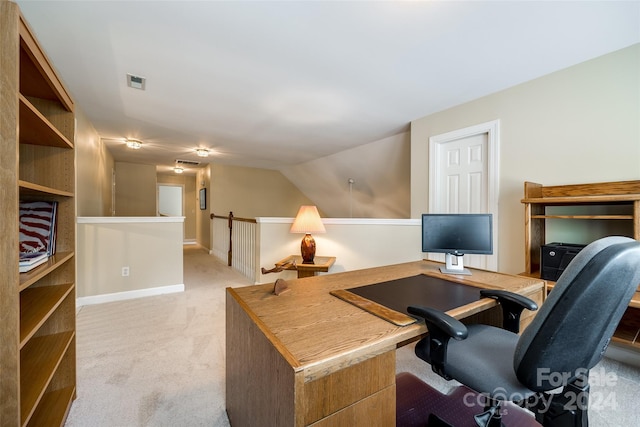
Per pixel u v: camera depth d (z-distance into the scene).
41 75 1.13
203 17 1.52
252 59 1.95
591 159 1.96
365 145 4.28
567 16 1.51
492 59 1.95
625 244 0.72
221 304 2.90
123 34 1.67
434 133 2.98
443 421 1.29
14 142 0.78
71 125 1.44
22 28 0.88
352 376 0.79
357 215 6.42
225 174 6.12
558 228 2.15
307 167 5.85
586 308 0.70
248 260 4.09
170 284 3.32
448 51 1.85
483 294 1.25
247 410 1.06
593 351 0.80
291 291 1.31
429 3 1.42
